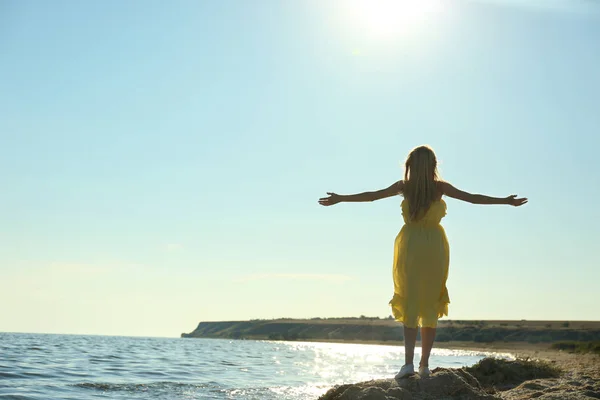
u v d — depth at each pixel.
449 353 66.38
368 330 164.50
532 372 9.88
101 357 29.52
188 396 13.30
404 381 5.56
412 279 5.57
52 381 16.06
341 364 33.03
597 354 48.50
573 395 6.60
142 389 14.65
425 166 5.54
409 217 5.59
